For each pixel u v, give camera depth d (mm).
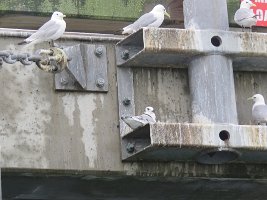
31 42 13086
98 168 13203
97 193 14336
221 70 13359
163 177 13617
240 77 14391
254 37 13578
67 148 13156
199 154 13086
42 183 13539
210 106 13203
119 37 13984
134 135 13180
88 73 13516
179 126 12562
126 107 13578
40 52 12516
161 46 13070
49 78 13359
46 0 15156
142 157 13273
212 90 13258
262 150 12953
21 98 13180
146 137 13312
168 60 13625
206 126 12711
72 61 13320
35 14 15117
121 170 13305
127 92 13648
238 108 14234
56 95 13320
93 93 13500
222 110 13180
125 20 15562
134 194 14555
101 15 15398
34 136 13078
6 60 12070
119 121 13469
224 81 13344
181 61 13711
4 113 13047
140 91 13734
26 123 13094
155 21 14156
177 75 13953
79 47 13461
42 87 13297
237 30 16094
